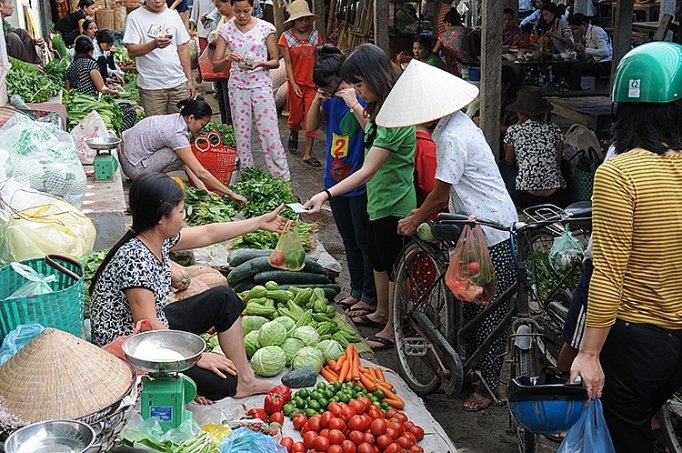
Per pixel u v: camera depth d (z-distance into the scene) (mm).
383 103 4590
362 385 4344
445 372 4516
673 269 2975
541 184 7660
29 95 8586
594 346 2982
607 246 2916
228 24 8125
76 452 2279
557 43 11547
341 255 7184
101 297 3590
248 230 4379
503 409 4676
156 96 8641
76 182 5375
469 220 4070
